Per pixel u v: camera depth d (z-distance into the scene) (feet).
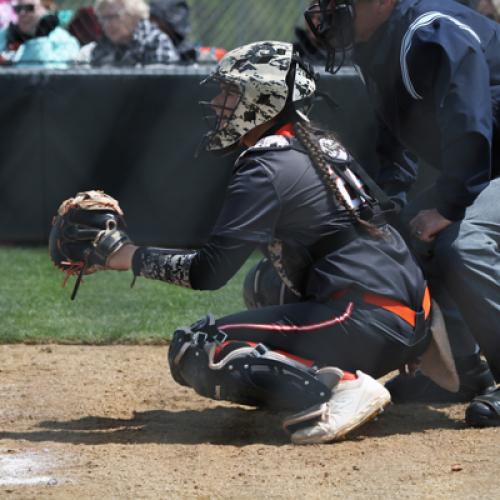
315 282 40.04
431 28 40.86
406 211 46.98
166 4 103.71
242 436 42.11
